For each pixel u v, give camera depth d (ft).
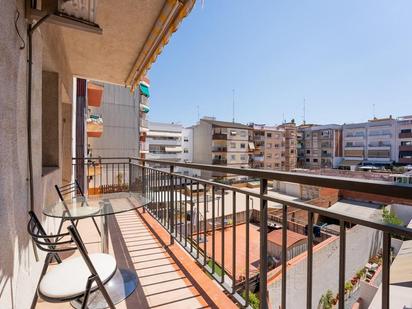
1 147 3.00
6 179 3.18
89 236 8.91
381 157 108.27
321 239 30.22
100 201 7.32
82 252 3.21
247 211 4.40
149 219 10.55
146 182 11.75
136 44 9.64
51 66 8.21
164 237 8.65
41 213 5.75
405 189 1.80
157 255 7.34
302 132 134.31
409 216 38.19
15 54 3.68
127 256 7.26
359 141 115.96
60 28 8.52
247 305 4.57
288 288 17.98
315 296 20.94
